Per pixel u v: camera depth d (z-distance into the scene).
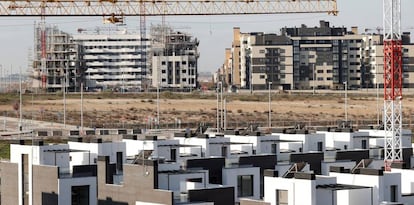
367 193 74.19
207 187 79.88
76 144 102.19
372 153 112.75
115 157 102.69
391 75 122.12
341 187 74.38
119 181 87.62
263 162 100.31
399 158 108.12
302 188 73.00
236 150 111.94
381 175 76.81
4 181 96.38
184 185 81.31
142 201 79.06
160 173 83.31
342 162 105.25
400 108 121.12
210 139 111.94
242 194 94.44
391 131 118.69
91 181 87.50
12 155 96.06
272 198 74.81
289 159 103.56
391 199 78.56
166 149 108.19
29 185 91.38
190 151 109.31
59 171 88.25
